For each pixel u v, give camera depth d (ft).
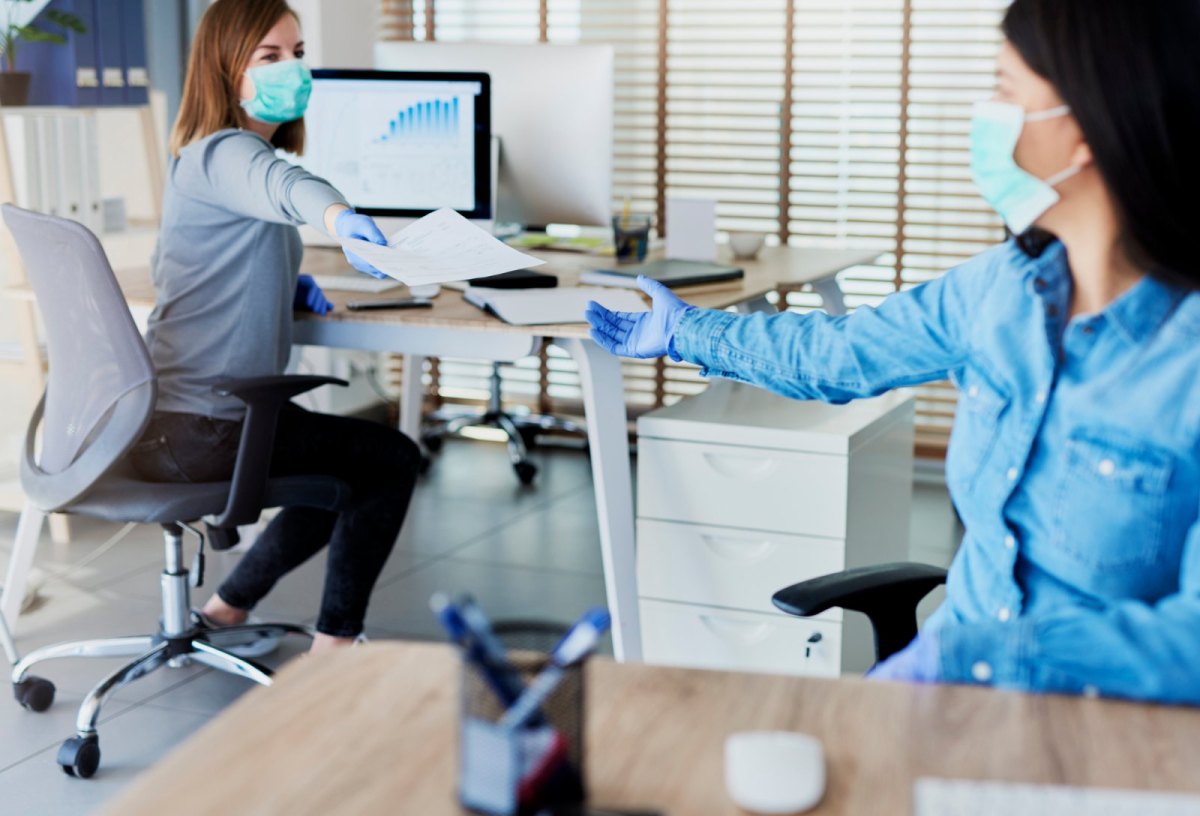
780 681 3.69
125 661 10.15
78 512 8.42
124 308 7.90
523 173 12.41
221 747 3.27
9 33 12.96
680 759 3.26
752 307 11.36
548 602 11.64
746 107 16.35
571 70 12.14
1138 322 3.92
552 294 9.62
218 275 8.62
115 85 13.91
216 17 8.61
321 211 7.81
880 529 9.31
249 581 9.91
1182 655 3.51
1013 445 4.14
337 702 3.51
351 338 9.57
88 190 13.26
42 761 8.59
